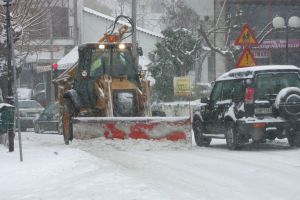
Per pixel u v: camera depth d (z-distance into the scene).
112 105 22.48
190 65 43.34
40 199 12.18
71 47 59.44
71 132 23.62
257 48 46.53
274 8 46.50
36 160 17.00
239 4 46.25
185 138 21.06
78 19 60.34
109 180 13.76
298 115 19.88
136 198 11.67
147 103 22.89
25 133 37.50
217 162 17.00
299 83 20.50
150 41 60.78
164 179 13.95
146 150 20.66
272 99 20.11
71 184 13.55
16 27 21.72
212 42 49.59
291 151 19.72
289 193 12.20
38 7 30.55
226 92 21.39
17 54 24.00
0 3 18.73
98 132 21.25
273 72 20.33
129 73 24.11
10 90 18.66
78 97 23.67
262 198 11.70
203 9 55.47
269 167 15.74
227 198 11.68
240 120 20.02
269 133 19.94
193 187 12.88
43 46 51.22
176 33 43.28
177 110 34.97
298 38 46.88
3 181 14.29
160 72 42.28
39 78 62.50
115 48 24.23
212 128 22.03
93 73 23.80
